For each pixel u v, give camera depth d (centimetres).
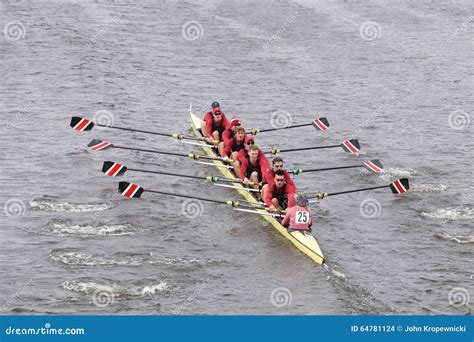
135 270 8400
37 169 11588
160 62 18612
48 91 15862
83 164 11906
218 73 18000
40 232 9312
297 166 12425
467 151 13025
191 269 8494
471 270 8606
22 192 10631
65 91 15925
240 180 10362
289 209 9300
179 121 14562
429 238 9475
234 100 16050
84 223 9638
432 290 8119
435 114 15212
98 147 11112
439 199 10788
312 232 9650
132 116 14662
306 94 16612
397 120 14875
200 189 11206
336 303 7800
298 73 18162
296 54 19788
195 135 13538
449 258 8906
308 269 8569
